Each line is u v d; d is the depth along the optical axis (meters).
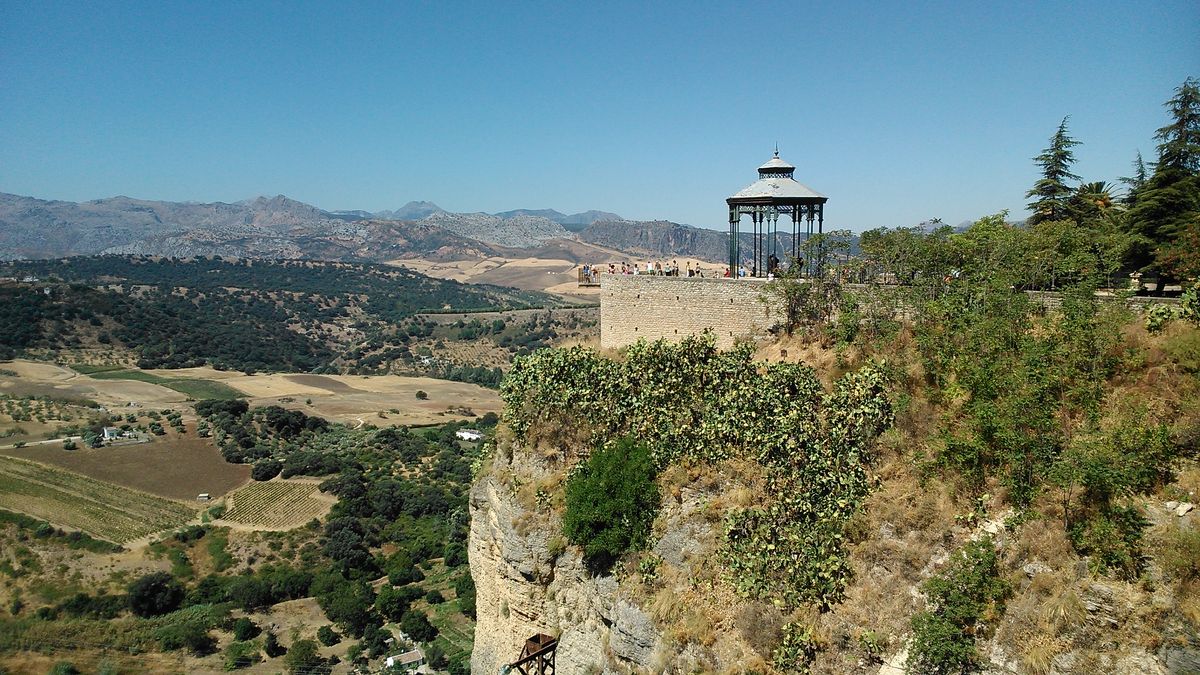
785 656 16.06
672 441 20.81
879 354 20.75
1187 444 14.59
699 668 16.86
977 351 18.83
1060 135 32.25
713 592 17.81
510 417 24.98
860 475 18.14
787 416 19.28
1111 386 16.59
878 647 15.56
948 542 16.03
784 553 17.45
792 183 27.89
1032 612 14.10
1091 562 13.95
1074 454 14.80
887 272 23.88
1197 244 20.44
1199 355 15.65
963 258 23.02
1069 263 20.73
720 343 26.19
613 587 19.97
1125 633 13.19
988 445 16.56
